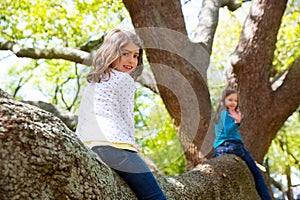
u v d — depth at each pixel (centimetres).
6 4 808
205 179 342
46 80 1374
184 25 529
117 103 226
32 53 684
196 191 320
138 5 516
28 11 821
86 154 196
